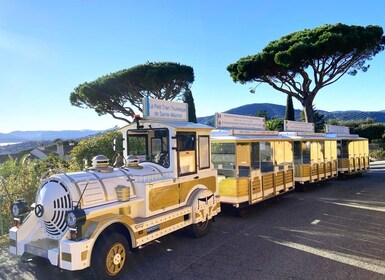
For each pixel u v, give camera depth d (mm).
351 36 19625
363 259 5215
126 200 4895
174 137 5871
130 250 4973
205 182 6691
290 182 10820
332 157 14617
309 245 5953
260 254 5508
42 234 4727
